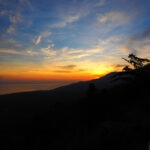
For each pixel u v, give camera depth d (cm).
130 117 302
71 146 306
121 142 220
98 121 401
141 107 317
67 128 508
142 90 361
